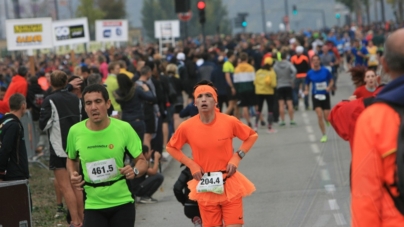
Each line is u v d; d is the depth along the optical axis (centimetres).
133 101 2739
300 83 5047
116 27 6538
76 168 1459
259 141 3741
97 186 1404
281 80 4234
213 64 4103
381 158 841
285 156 3195
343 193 2316
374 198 830
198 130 1525
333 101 5394
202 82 1540
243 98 4153
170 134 3778
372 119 846
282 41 7881
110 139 1402
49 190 2745
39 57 9375
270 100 4072
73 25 5119
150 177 2427
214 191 1505
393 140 834
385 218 837
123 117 2741
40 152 3397
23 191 1533
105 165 1400
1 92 3158
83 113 2061
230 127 1527
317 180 2572
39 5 15050
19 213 1527
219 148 1521
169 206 2366
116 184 1409
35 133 3412
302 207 2172
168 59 6531
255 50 5803
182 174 1780
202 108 1508
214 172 1520
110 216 1425
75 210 2033
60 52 9625
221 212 1550
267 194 2425
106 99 1400
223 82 3969
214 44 7269
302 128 4106
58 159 2039
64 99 2044
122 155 1411
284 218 2061
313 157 3092
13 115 1888
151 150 2855
